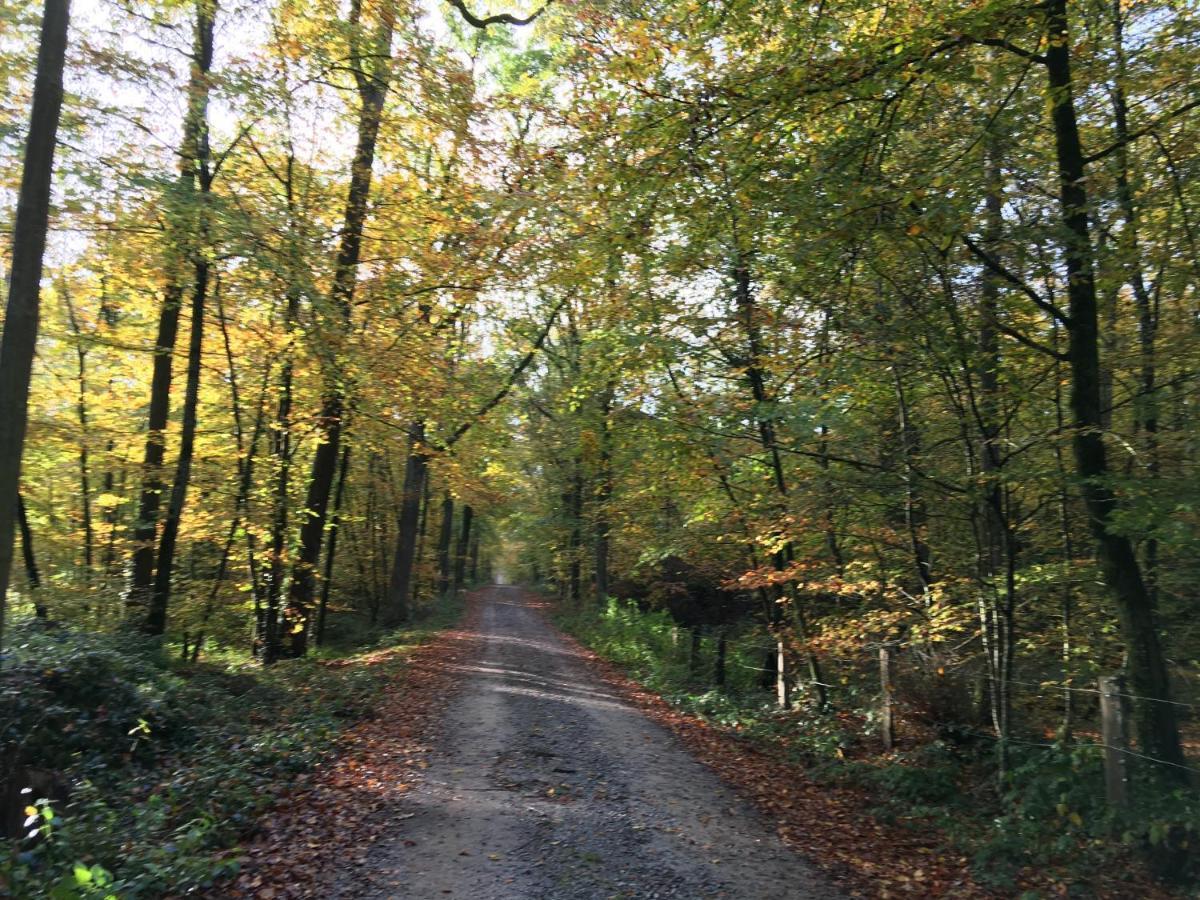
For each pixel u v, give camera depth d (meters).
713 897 5.98
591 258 9.94
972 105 9.05
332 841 6.52
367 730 10.52
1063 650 10.77
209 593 16.41
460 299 17.17
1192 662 9.81
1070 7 8.44
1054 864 6.84
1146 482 7.07
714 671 16.31
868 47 7.16
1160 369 9.74
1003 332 8.60
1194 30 8.39
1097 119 10.19
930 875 6.76
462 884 5.90
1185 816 6.25
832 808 8.66
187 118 12.27
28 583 14.48
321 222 15.92
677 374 13.84
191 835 5.53
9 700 7.18
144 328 16.97
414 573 33.12
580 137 8.93
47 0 6.13
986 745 9.72
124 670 9.45
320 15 14.09
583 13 9.30
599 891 5.94
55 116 6.10
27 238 5.89
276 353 15.65
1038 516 11.26
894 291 9.67
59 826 5.32
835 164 7.84
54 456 17.12
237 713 10.27
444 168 16.84
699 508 13.63
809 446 11.84
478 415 20.45
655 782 9.09
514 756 9.80
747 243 11.08
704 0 8.17
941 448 10.87
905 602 11.38
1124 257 8.06
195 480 15.21
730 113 7.70
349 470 25.75
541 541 39.34
